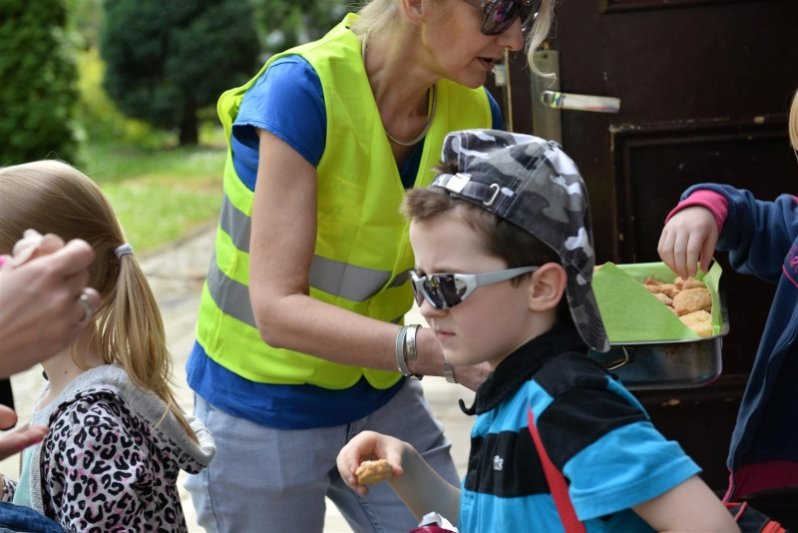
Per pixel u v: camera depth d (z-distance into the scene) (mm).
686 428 3859
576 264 1904
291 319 2543
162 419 2492
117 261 2561
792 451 2686
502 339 1918
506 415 1909
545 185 1895
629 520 1821
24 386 7023
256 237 2590
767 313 3773
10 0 14844
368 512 3023
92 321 2525
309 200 2596
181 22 19688
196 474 2797
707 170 3742
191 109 20031
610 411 1790
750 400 2662
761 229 2812
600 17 3652
